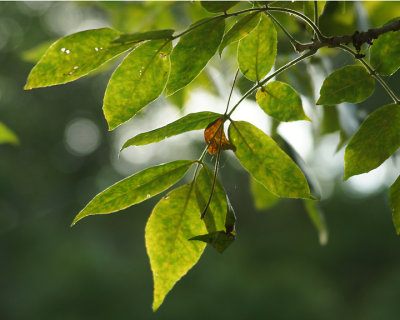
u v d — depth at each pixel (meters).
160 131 0.96
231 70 1.88
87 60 0.87
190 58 0.92
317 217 1.69
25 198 15.52
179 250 1.05
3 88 15.02
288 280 16.53
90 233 16.55
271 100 1.02
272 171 0.99
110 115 0.92
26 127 15.48
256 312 14.73
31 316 13.44
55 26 13.20
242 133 1.00
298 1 1.13
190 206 1.04
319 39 0.98
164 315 14.34
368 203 20.48
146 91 0.92
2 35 13.93
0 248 14.63
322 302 16.02
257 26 0.98
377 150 0.98
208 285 15.22
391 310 17.14
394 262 19.64
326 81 0.98
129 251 17.06
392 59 0.97
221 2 0.89
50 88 15.79
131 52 0.89
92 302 13.87
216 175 0.97
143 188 1.01
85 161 16.81
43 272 14.20
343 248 19.81
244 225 19.78
